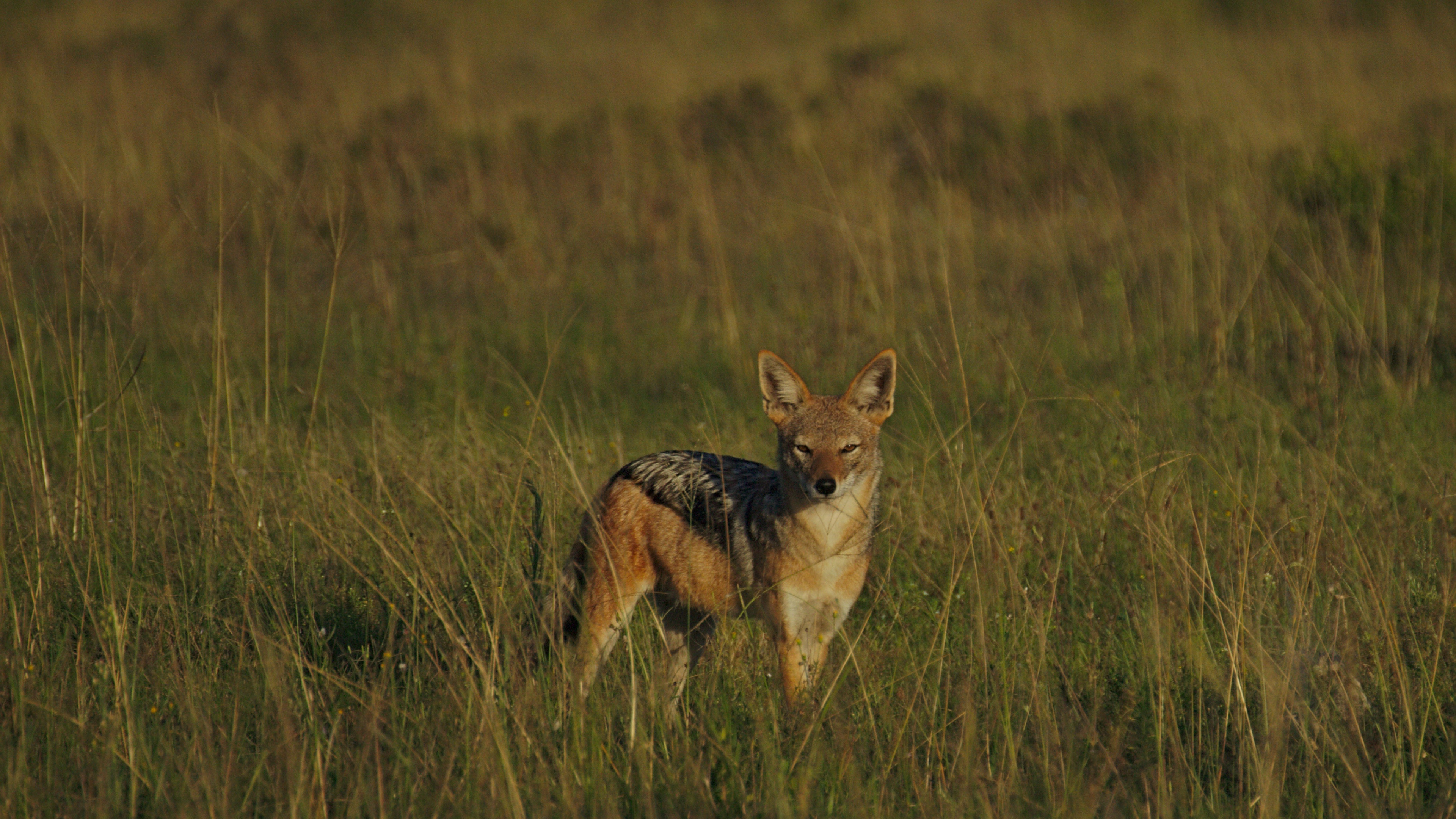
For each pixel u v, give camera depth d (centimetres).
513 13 5238
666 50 4700
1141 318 2195
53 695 1031
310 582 1281
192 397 1912
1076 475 1495
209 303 1833
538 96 3966
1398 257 2331
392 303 2397
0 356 1945
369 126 3459
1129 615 1234
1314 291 2106
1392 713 1038
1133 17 4688
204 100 3750
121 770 939
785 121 3459
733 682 1135
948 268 2411
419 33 4731
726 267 2561
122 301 2208
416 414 1880
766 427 1738
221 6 4697
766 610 1169
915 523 1388
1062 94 3494
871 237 2511
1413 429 1686
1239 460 1529
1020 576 1263
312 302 2517
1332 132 2820
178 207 2683
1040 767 952
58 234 1653
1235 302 2188
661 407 1983
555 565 1209
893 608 1263
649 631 1208
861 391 1188
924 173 3080
